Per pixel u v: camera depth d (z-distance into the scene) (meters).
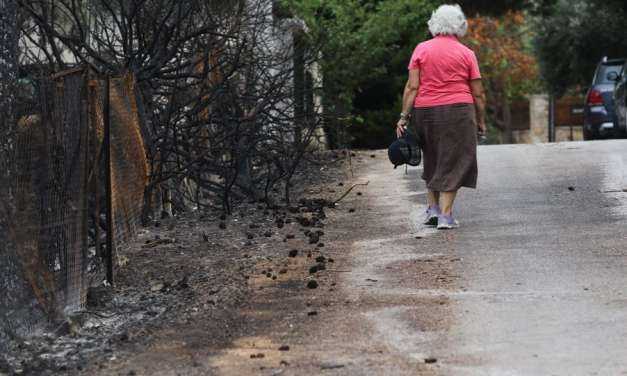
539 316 11.90
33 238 11.82
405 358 10.60
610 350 10.57
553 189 21.47
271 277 14.53
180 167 19.55
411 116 18.03
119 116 15.39
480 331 11.42
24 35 18.55
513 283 13.47
